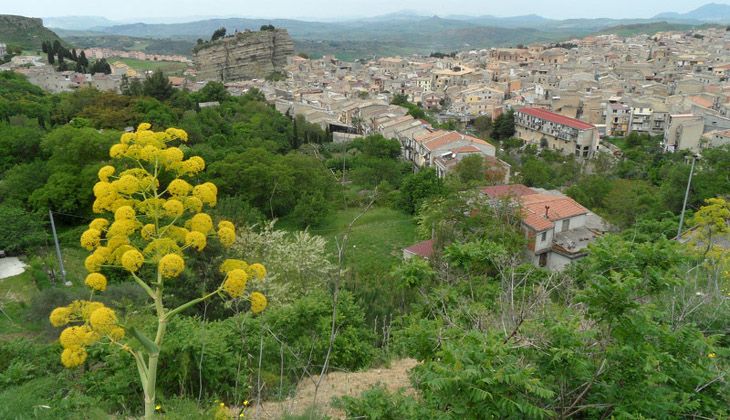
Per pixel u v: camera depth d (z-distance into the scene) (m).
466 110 89.81
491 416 4.93
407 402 6.17
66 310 5.04
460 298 9.09
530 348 6.09
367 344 11.66
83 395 8.70
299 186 39.16
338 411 8.27
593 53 141.50
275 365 10.31
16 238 25.52
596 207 39.62
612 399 5.70
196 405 8.05
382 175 47.56
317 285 17.08
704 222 14.92
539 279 10.58
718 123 67.38
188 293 15.14
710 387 5.91
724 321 7.48
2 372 10.70
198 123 56.56
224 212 27.73
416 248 26.72
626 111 77.44
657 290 6.93
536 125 73.06
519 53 147.50
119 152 5.29
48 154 37.00
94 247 5.19
